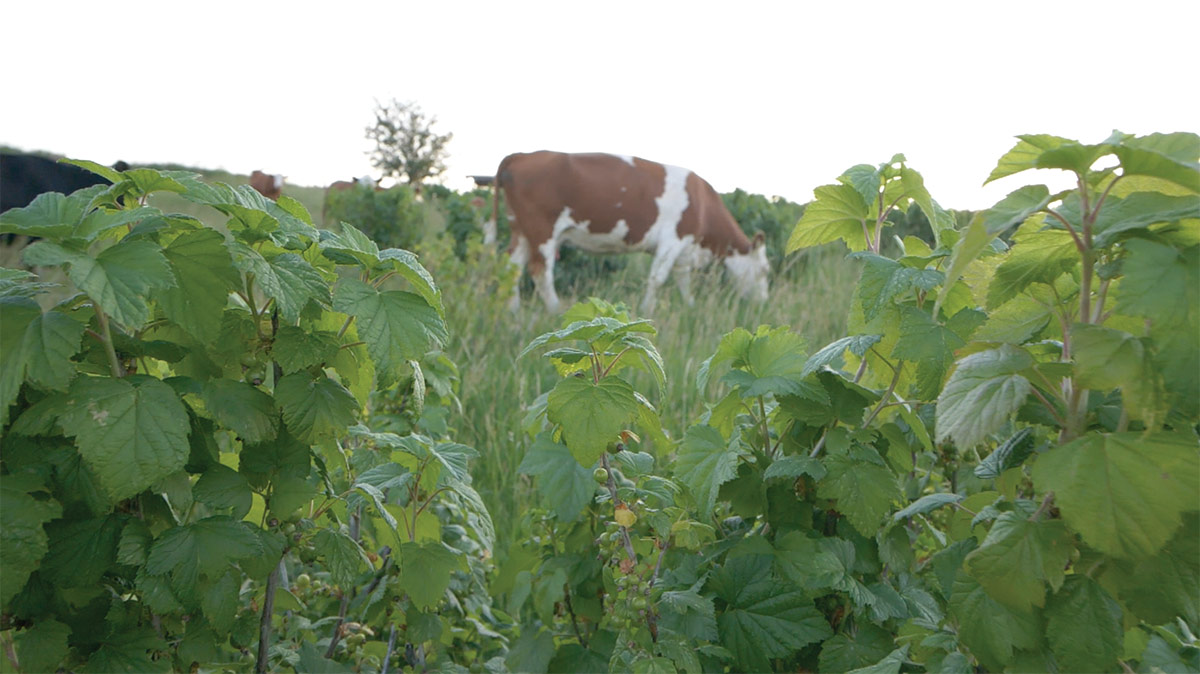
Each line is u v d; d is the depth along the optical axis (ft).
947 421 4.12
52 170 23.71
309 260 5.25
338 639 6.71
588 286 34.65
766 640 5.58
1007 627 4.16
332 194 31.55
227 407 4.52
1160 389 3.55
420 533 6.54
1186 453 3.58
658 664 5.06
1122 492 3.60
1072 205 4.09
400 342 4.69
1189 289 3.46
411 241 30.66
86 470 4.22
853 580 5.58
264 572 4.81
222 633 4.62
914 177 6.05
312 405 4.77
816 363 5.71
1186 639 5.52
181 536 4.30
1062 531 3.96
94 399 3.98
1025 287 4.41
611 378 5.52
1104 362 3.60
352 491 5.60
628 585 5.36
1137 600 3.94
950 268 3.99
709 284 31.73
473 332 21.86
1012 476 5.08
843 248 35.91
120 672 4.20
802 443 6.21
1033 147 4.02
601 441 5.32
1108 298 4.31
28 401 4.26
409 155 84.84
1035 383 4.21
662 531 5.68
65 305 4.39
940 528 7.09
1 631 4.34
